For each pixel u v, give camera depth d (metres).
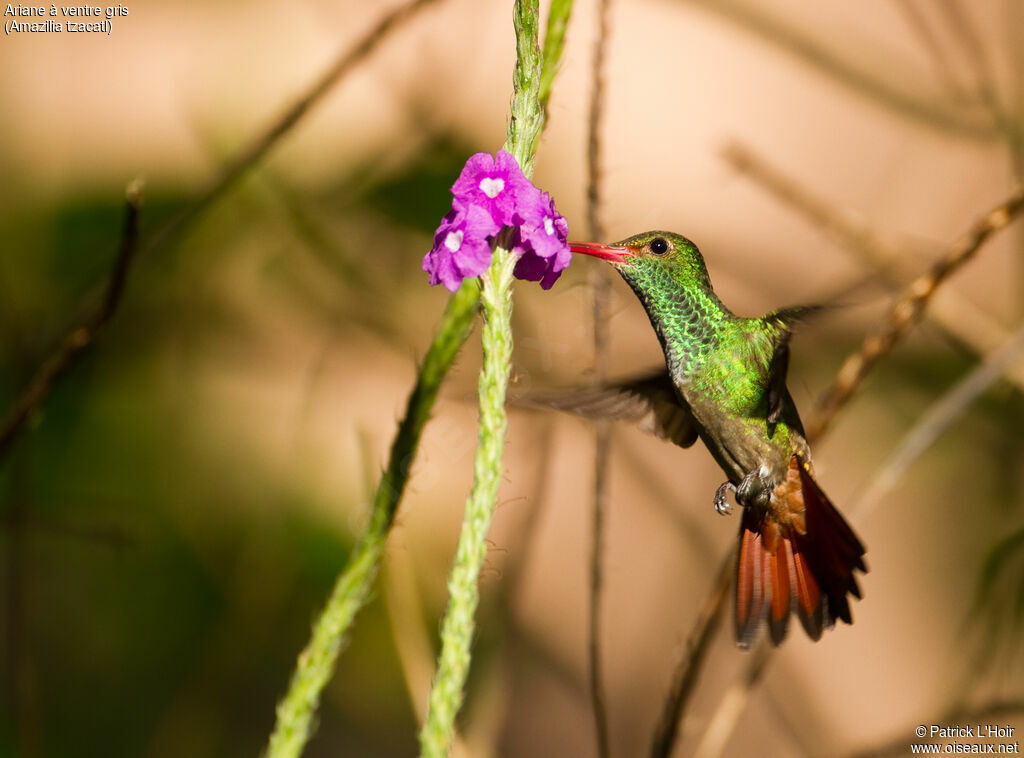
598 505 5.93
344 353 8.27
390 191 8.14
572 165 9.13
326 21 8.66
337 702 7.89
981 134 8.51
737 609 5.45
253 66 8.54
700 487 9.80
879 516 9.78
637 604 9.46
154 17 8.59
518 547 6.77
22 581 6.51
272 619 7.71
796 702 9.09
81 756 7.32
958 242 5.73
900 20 8.95
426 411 4.88
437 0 6.39
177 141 8.37
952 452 9.25
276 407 8.05
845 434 9.44
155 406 7.72
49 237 7.77
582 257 8.39
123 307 7.55
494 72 8.93
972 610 7.71
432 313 8.43
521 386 5.97
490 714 6.55
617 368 8.79
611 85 11.12
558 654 9.11
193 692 7.62
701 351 5.84
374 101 8.38
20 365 7.25
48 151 8.07
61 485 7.36
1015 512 9.30
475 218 4.05
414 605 6.14
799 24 9.04
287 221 8.17
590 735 8.91
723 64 11.33
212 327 8.05
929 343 8.95
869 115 10.55
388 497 4.81
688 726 6.59
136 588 7.66
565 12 4.94
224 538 7.78
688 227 10.56
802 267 10.16
